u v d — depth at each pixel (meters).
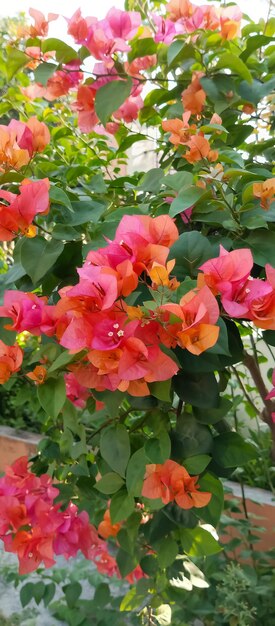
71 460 0.73
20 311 0.50
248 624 0.88
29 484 0.68
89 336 0.40
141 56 0.72
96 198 0.67
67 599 0.96
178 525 0.56
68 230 0.53
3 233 0.50
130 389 0.43
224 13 0.72
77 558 1.28
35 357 0.54
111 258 0.43
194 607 0.89
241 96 0.69
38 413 0.79
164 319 0.40
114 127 0.84
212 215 0.54
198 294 0.39
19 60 0.71
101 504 0.74
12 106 0.91
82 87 0.72
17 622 1.04
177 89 0.75
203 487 0.54
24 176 0.53
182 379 0.48
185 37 0.71
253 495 1.23
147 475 0.52
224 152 0.60
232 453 0.55
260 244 0.51
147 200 0.67
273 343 0.46
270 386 1.34
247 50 0.71
